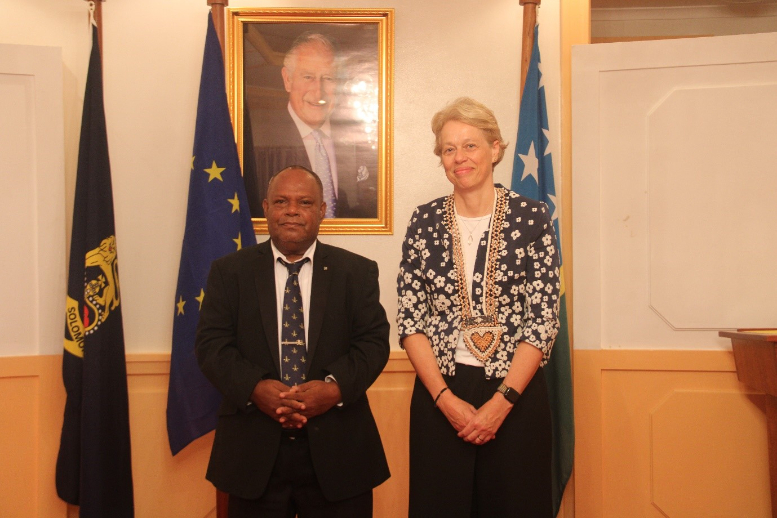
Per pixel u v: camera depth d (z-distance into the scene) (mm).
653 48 2709
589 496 2715
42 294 2695
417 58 2869
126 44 2867
